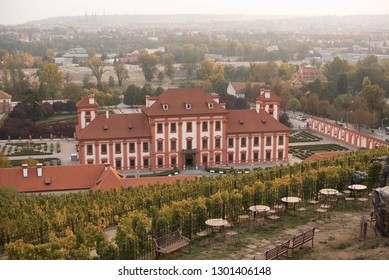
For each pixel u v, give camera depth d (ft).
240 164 542.16
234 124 540.52
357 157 379.14
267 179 338.54
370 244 198.39
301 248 205.26
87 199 307.78
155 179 382.22
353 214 254.47
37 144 651.66
